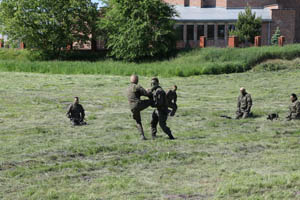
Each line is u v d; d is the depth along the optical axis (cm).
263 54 4341
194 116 1764
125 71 4091
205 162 938
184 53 5047
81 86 3048
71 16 5425
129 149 1066
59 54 5659
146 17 5056
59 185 767
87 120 1638
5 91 2606
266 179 783
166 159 970
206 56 4688
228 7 6184
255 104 2192
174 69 4019
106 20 5303
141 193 716
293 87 2992
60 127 1470
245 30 5219
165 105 1212
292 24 5778
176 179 804
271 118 1645
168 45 5184
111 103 2188
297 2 6394
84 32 5638
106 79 3566
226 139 1216
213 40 5750
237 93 2764
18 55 5891
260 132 1368
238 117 1725
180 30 5747
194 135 1298
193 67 4078
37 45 5506
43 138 1248
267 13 5928
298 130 1394
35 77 3634
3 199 690
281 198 679
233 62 4231
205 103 2256
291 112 1647
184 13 5953
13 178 813
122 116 1739
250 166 895
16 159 972
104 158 987
